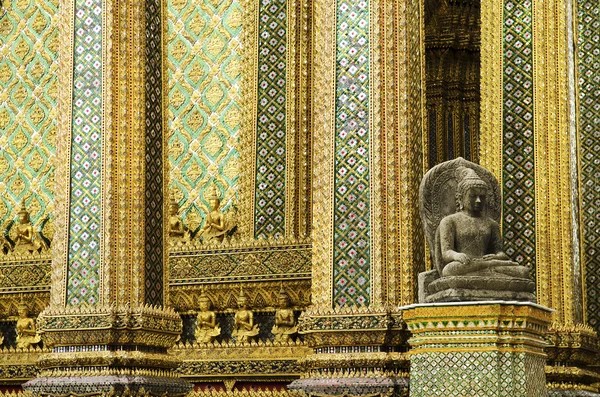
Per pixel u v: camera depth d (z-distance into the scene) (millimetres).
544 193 16766
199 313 20297
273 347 19609
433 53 24281
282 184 20531
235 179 21469
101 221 16609
